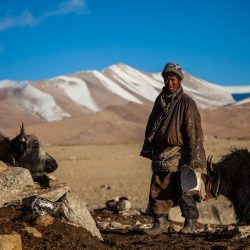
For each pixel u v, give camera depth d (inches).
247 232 280.7
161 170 290.2
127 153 1836.9
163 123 291.6
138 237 287.7
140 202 690.8
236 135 6510.8
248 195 312.2
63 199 258.2
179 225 391.9
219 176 314.2
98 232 266.2
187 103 289.3
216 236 289.4
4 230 226.2
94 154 1788.9
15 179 267.3
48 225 243.1
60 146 2130.9
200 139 286.7
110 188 915.4
